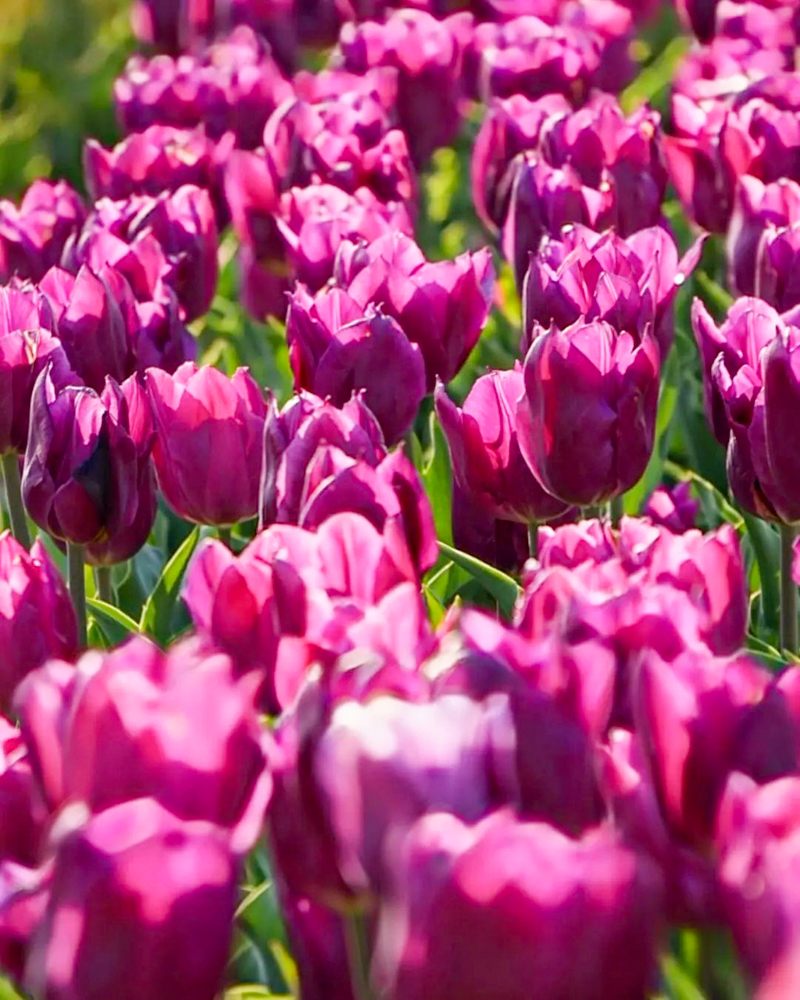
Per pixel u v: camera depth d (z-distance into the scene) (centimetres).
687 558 112
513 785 94
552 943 80
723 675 98
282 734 98
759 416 125
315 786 96
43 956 91
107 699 94
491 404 128
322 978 101
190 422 130
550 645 100
